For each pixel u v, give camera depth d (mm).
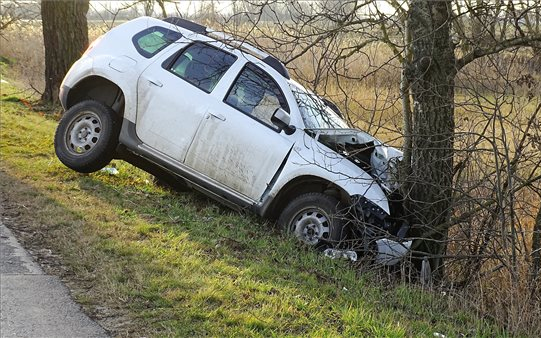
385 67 8758
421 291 7328
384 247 8016
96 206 8414
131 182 9969
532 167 7824
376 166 8703
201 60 9016
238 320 5555
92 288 6023
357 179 8180
